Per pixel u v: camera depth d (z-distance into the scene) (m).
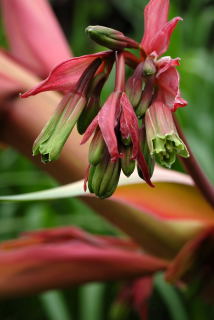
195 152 1.44
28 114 0.81
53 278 0.84
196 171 0.69
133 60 0.57
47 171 0.83
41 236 0.85
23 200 0.65
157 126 0.54
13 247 0.85
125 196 0.80
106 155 0.55
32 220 1.40
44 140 0.55
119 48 0.56
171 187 0.80
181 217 0.81
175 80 0.55
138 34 2.11
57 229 0.86
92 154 0.55
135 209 0.81
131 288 0.98
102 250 0.84
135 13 2.19
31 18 0.89
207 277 0.80
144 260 0.84
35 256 0.83
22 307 1.42
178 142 0.53
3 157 1.58
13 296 0.84
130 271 0.84
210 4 2.39
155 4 0.57
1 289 0.83
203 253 0.79
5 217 1.46
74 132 0.81
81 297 1.30
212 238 0.79
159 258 0.84
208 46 2.36
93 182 0.55
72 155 0.81
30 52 0.87
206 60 1.76
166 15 0.57
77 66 0.56
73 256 0.83
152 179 0.78
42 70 0.86
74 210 1.46
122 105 0.54
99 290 1.27
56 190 0.67
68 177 0.81
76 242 0.85
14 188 1.53
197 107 1.59
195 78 1.66
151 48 0.57
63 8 2.60
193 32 2.02
